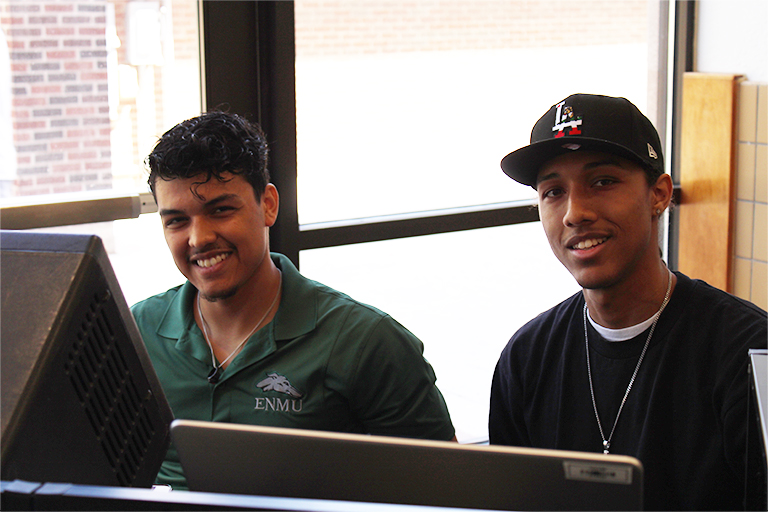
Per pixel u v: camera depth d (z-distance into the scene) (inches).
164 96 96.2
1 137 89.6
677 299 50.5
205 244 50.4
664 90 131.3
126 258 97.8
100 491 26.3
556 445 54.2
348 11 103.7
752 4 122.4
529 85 118.6
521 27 116.3
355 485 31.4
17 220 86.2
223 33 94.2
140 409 34.4
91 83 92.9
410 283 126.3
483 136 116.6
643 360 50.6
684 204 132.9
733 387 46.1
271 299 56.3
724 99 124.5
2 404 27.4
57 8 89.6
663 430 49.1
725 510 47.4
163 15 94.2
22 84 89.5
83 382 30.5
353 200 109.5
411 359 55.8
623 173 48.3
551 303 138.2
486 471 30.1
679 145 133.0
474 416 120.6
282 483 32.1
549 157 49.5
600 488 28.9
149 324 59.1
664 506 49.1
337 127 106.3
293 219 100.5
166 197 50.8
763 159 122.0
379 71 107.6
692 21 129.2
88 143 94.0
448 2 110.1
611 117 48.8
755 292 126.3
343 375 53.9
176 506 25.4
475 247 130.2
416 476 30.6
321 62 103.4
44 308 29.1
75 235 31.2
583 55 122.1
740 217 126.6
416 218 108.7
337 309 56.1
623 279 49.3
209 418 55.5
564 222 49.0
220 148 49.3
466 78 113.7
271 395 54.4
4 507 26.3
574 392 53.7
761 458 34.5
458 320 131.3
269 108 98.0
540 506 29.7
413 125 111.5
